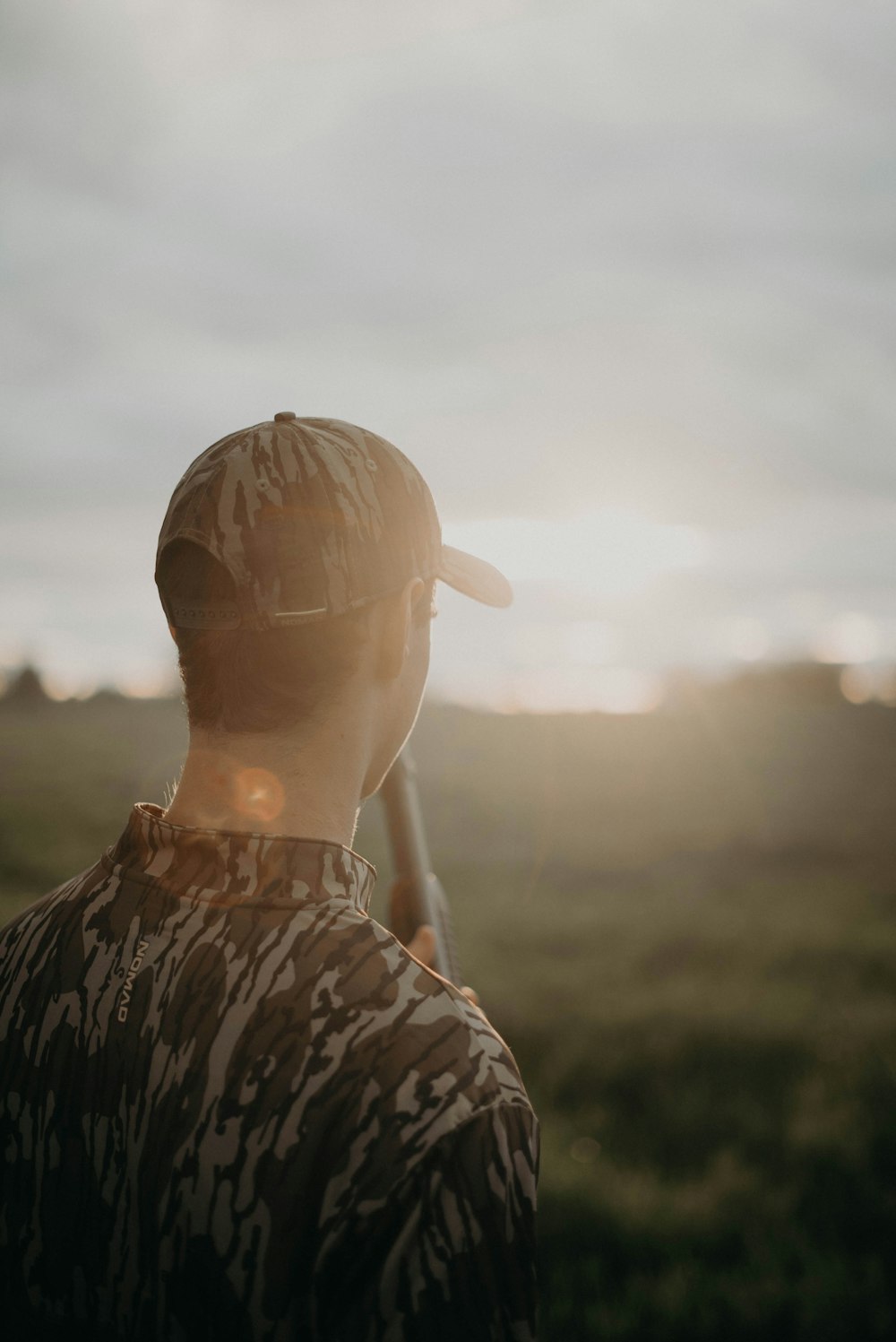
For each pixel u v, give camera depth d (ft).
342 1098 2.42
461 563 3.51
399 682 3.11
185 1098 2.50
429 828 51.08
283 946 2.59
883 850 46.85
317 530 2.82
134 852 2.90
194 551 2.91
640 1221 12.59
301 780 2.83
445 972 4.89
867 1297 10.87
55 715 104.01
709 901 35.83
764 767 76.23
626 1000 22.48
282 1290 2.38
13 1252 2.73
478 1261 2.37
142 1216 2.51
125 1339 2.54
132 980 2.68
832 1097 16.98
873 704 139.44
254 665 2.83
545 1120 16.01
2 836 36.68
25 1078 2.78
